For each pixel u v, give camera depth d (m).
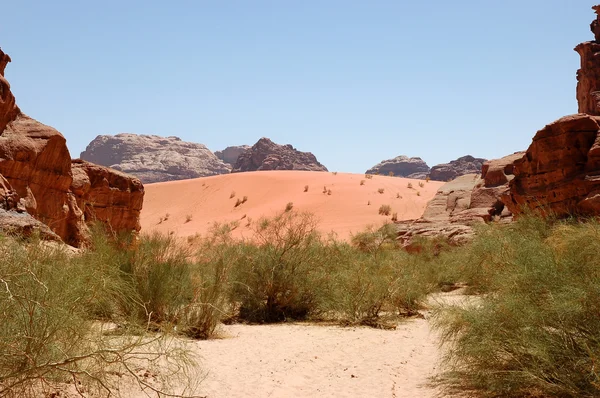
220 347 8.41
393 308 12.76
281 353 8.08
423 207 68.94
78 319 4.49
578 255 5.89
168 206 86.06
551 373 4.84
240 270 12.59
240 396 5.61
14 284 4.12
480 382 5.46
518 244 8.84
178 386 5.63
